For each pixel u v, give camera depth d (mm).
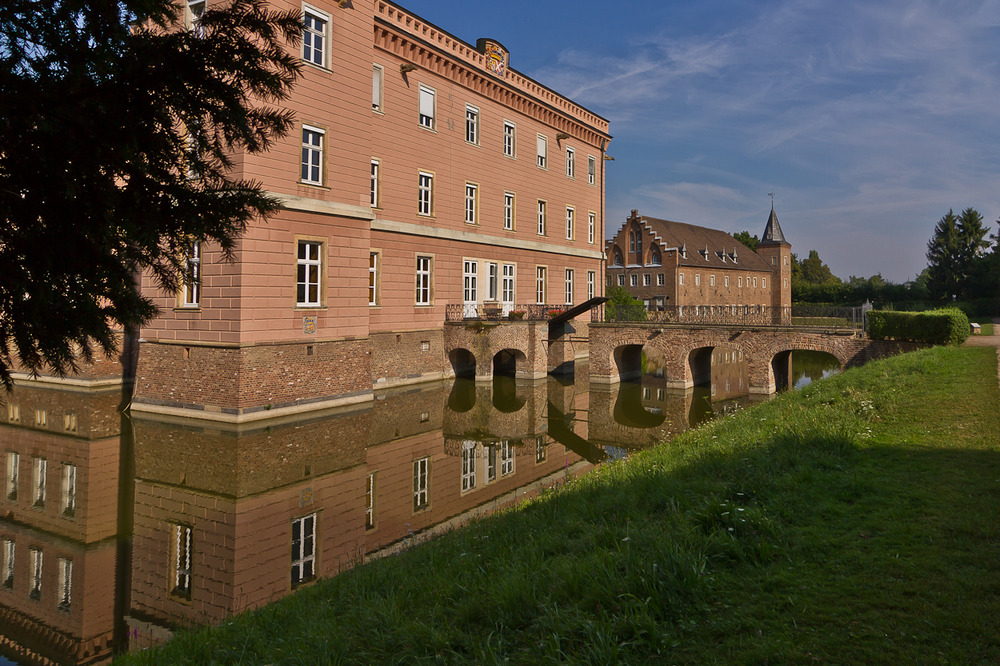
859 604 4613
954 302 55094
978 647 3900
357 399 21984
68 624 7891
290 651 5211
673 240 67375
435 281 29594
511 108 34531
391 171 26922
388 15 26875
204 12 4121
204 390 18672
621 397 28547
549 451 18359
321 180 20859
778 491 7453
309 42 20328
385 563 8031
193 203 4199
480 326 29109
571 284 40438
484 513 12234
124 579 9266
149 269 4887
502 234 34031
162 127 4039
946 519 6109
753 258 80438
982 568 5023
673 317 32969
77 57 3654
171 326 19516
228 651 5551
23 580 9297
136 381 20297
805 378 37438
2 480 13797
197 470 14430
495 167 33406
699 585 5070
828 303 79750
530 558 6492
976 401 11289
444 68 29672
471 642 4844
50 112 3611
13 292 3904
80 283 4160
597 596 5113
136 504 12383
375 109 26094
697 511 6789
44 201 3855
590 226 42438
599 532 6875
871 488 7285
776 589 4992
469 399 26062
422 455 17078
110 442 16625
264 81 4277
